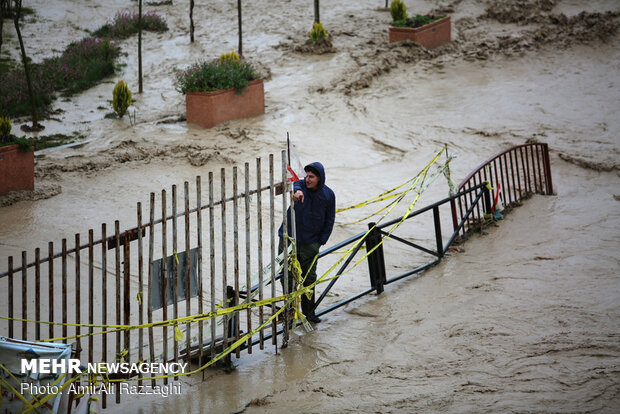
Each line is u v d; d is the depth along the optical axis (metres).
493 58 29.91
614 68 28.22
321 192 10.79
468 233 15.07
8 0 33.59
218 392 9.25
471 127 22.86
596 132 22.05
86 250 14.02
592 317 10.28
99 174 18.42
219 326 10.27
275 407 8.73
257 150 20.59
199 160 19.16
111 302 12.01
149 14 35.72
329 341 10.56
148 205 16.64
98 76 28.45
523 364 9.11
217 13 37.56
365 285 12.88
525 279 12.10
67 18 35.56
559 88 26.34
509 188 16.59
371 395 8.75
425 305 11.55
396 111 24.59
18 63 29.23
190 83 22.77
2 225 15.23
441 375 9.09
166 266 8.77
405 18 32.75
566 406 8.05
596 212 15.98
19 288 12.36
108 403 9.05
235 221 9.45
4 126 16.95
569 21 32.75
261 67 29.30
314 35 31.03
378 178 19.12
